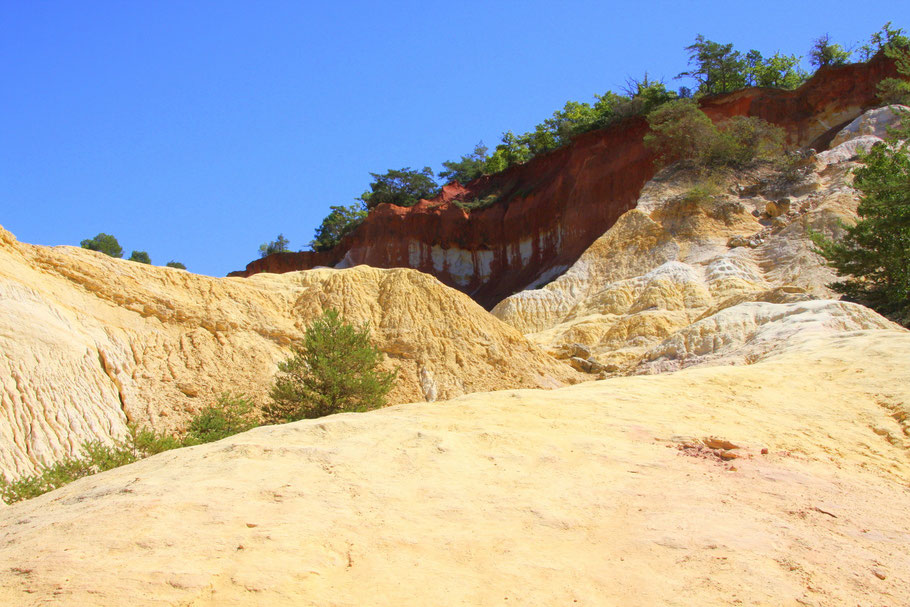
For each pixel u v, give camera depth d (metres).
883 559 6.71
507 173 80.75
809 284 39.69
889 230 30.09
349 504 7.16
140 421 25.12
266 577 5.50
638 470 8.57
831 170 53.09
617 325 41.03
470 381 31.59
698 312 41.12
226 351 29.56
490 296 70.81
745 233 50.22
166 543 6.01
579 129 76.56
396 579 5.75
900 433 11.18
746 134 58.94
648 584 5.86
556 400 11.64
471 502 7.42
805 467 9.33
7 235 28.64
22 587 5.21
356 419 10.41
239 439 9.69
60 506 7.54
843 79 63.00
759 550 6.53
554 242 69.06
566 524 6.98
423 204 80.38
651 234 51.94
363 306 34.38
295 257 86.44
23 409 22.41
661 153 61.38
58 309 26.80
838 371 14.43
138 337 28.56
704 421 10.95
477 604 5.47
